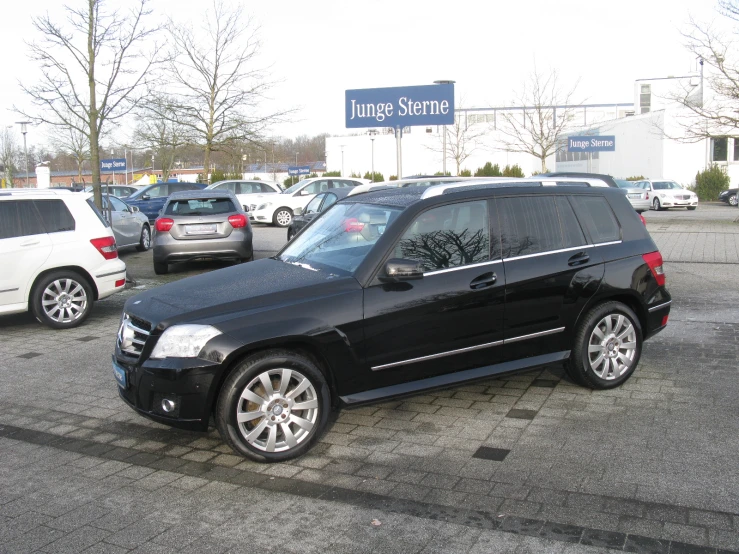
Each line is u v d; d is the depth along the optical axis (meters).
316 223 5.96
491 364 5.18
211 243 12.49
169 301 4.78
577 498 3.88
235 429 4.40
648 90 53.31
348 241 5.24
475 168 58.06
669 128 40.41
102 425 5.37
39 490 4.21
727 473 4.14
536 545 3.40
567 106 43.38
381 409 5.45
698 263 12.88
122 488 4.21
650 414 5.15
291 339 4.47
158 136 31.41
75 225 8.66
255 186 25.28
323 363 4.70
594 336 5.58
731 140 40.81
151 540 3.57
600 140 40.12
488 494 3.97
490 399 5.60
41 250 8.38
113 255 8.99
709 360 6.52
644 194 32.97
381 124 14.27
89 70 11.81
